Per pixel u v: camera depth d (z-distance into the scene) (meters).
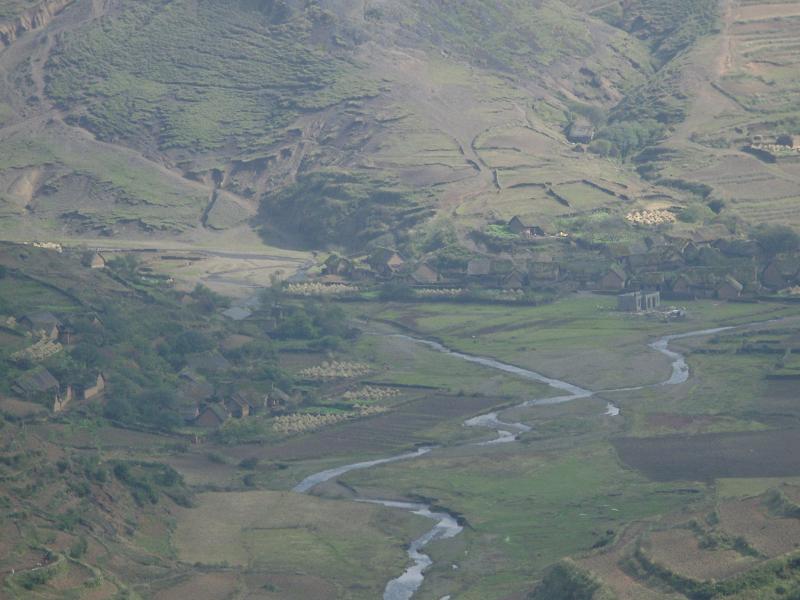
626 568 184.25
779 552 177.25
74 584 190.00
